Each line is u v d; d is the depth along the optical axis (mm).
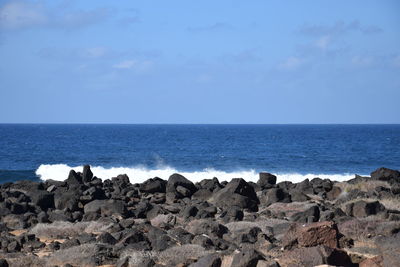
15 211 33312
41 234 27250
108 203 33000
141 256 19703
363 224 24672
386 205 32656
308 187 42719
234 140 186250
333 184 44531
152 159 104375
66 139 186750
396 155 116625
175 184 40531
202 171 83188
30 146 142125
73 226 28266
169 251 20719
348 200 36469
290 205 34656
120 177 49656
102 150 128375
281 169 87938
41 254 22516
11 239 24578
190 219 30141
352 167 92500
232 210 29734
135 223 28641
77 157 107062
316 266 16750
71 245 23016
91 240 23547
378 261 17156
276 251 20031
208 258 17609
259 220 29250
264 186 43656
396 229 23438
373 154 119438
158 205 34375
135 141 175000
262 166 92312
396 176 44188
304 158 108312
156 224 29156
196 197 39562
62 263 20344
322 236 19328
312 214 28297
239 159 105312
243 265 17031
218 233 24750
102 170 76688
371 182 42344
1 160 100375
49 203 36062
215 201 35875
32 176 73562
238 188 36281
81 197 35812
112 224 27750
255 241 23078
